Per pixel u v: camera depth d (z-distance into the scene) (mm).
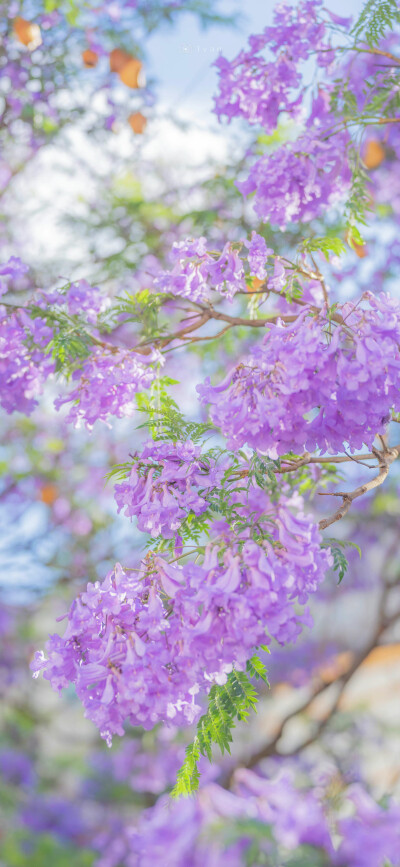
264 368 1428
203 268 1808
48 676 1425
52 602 4703
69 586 4441
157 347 1977
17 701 4645
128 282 3844
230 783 4066
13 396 1931
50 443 4598
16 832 2750
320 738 4535
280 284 1896
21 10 3424
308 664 5621
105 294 2090
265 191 1885
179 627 1345
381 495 4523
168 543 1663
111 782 4195
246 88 1997
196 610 1287
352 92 2139
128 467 1628
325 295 1941
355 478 4508
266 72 1972
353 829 1391
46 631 4812
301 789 2074
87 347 1901
